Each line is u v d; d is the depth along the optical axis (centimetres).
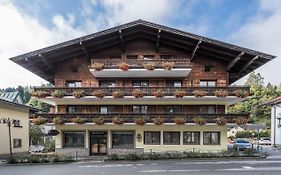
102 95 2841
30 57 2792
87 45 2905
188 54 3070
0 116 3067
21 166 2264
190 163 2236
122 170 1888
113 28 2777
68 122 2883
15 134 3381
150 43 3078
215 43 2745
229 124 2862
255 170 1839
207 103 3000
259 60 2825
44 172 1866
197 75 3048
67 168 2044
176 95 2820
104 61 2909
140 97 2852
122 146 2989
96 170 1906
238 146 3488
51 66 2988
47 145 4472
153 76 3050
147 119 2845
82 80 3070
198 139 2944
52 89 2923
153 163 2277
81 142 2995
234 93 2853
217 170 1850
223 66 3058
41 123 2877
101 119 2847
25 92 6412
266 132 6694
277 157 2694
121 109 3033
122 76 3045
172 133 2966
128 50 3069
